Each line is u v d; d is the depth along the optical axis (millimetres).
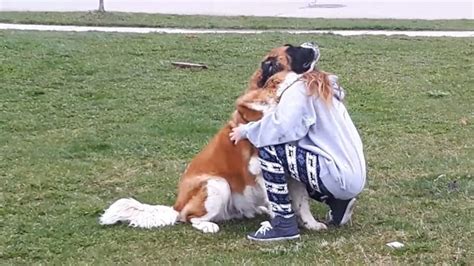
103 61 12531
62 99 10078
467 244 5918
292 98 5801
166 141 8445
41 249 5918
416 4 25688
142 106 9859
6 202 6746
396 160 7844
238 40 14953
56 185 7164
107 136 8594
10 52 12727
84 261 5746
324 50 14117
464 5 25422
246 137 5938
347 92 10797
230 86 11055
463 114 9648
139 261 5734
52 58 12531
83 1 25047
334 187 5855
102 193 7016
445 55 13820
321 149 5820
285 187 5938
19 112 9461
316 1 26312
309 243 5945
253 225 6234
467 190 6957
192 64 12344
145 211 6258
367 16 21562
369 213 6492
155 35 15359
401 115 9570
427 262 5680
